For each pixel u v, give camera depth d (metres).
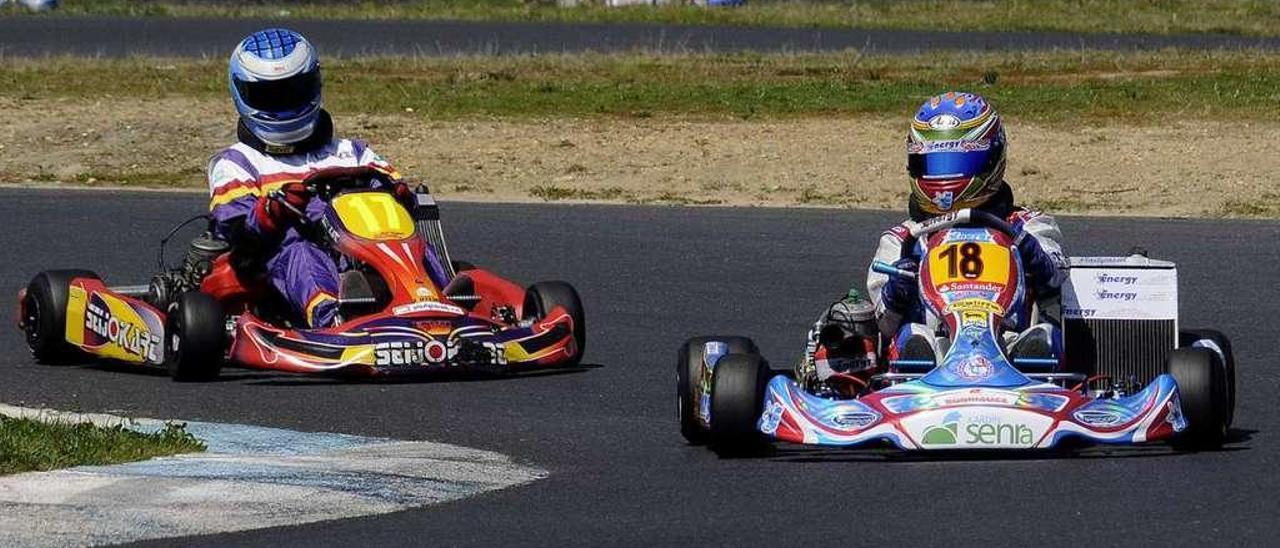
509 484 26.33
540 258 54.19
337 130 87.31
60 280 40.47
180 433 29.36
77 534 22.69
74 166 78.50
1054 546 21.80
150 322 37.88
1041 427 25.67
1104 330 29.56
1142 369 29.50
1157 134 83.75
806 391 29.31
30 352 41.88
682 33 133.25
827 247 55.72
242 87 40.25
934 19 145.12
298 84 40.22
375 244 37.41
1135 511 23.45
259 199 39.06
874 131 86.38
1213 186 72.25
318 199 39.00
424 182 76.25
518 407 33.84
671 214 63.66
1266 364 37.78
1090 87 96.81
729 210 65.00
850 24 141.50
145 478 25.56
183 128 86.56
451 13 150.50
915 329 28.02
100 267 53.00
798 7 152.50
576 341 38.25
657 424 32.03
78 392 36.28
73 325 39.88
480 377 37.31
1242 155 78.31
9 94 93.75
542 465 28.14
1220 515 23.23
